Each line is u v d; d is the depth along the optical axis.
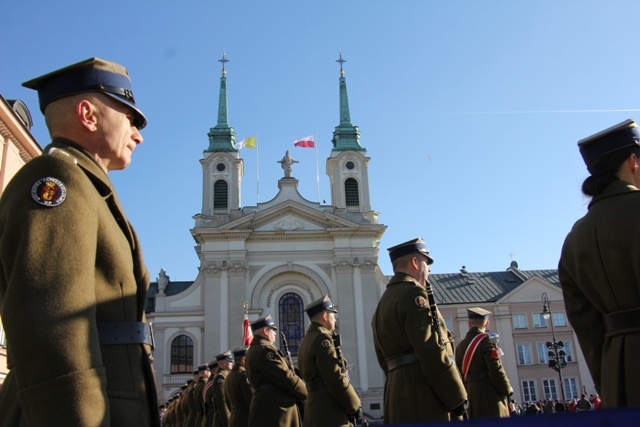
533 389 53.66
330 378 8.95
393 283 7.61
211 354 49.81
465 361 10.79
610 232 4.18
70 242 2.99
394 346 7.18
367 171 58.78
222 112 61.91
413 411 6.80
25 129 21.77
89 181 3.36
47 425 2.63
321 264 53.56
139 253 3.71
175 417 27.56
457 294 58.53
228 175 57.94
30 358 2.68
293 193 56.06
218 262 52.72
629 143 4.54
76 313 2.84
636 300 4.02
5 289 3.10
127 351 3.34
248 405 12.62
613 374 4.03
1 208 3.10
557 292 56.50
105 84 3.80
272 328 11.38
